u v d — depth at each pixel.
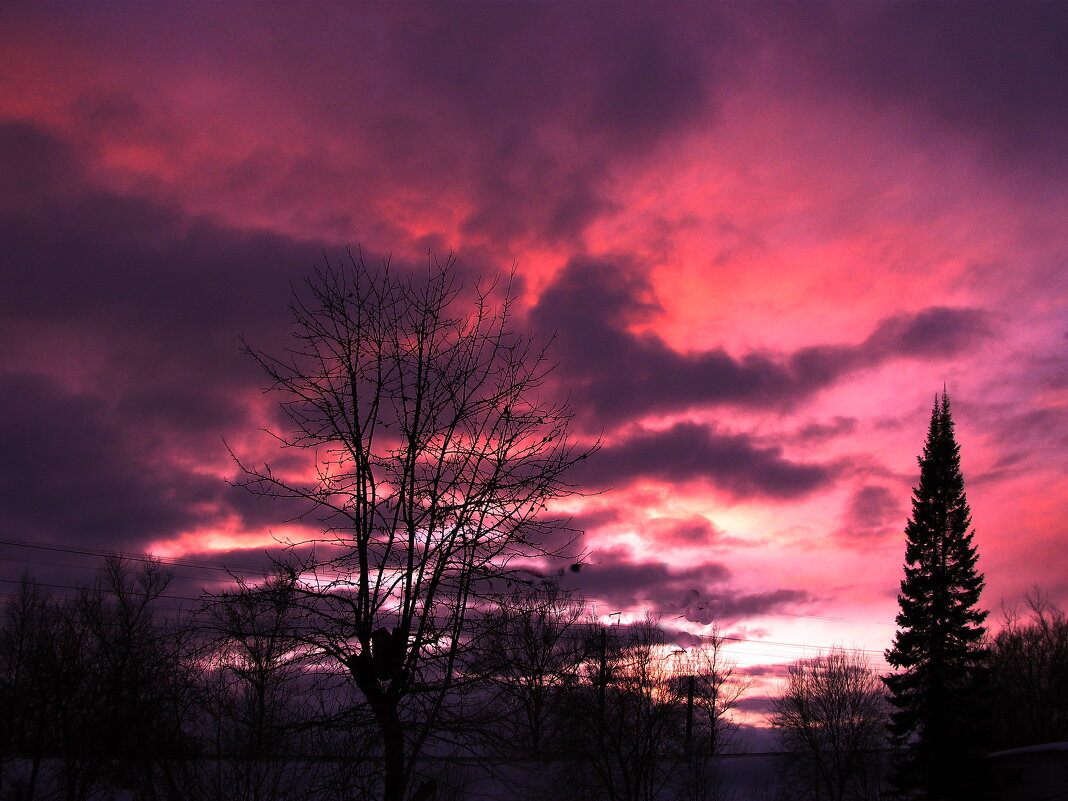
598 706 19.34
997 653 62.91
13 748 17.31
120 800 14.47
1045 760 36.25
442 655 10.01
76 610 19.09
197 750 13.37
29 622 22.56
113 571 19.38
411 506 10.39
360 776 9.43
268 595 9.98
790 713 51.38
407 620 9.98
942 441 51.56
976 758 42.94
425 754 9.70
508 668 10.11
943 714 45.22
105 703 14.45
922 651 47.09
